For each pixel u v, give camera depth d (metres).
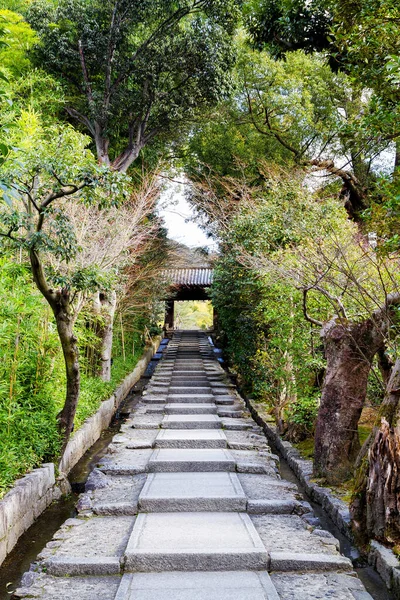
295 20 6.05
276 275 6.47
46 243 4.89
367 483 4.00
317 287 5.20
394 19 3.91
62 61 11.44
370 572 3.72
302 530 4.14
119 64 11.56
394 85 4.06
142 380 14.23
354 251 5.84
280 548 3.75
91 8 11.65
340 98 12.60
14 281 5.42
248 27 6.86
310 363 6.14
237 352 11.27
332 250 5.95
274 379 8.10
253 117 13.49
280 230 8.41
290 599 3.11
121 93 11.54
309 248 6.18
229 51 11.88
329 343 5.42
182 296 22.69
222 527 4.07
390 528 3.80
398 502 3.83
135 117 12.07
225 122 13.57
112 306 10.45
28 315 5.68
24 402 5.54
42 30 11.12
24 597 3.17
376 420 4.03
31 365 5.80
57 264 6.96
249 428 7.70
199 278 20.56
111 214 8.51
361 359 5.14
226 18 11.52
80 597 3.15
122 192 4.77
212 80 11.66
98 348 10.25
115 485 5.26
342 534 4.35
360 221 8.62
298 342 6.45
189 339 23.89
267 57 12.32
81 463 6.79
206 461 5.77
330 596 3.15
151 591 3.16
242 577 3.36
